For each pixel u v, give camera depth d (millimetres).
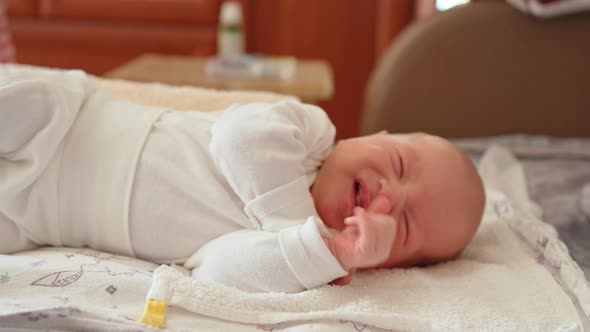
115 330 648
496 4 1723
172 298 722
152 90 1202
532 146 1622
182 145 905
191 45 2373
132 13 2338
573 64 1694
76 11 2338
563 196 1301
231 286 783
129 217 856
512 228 1067
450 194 933
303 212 839
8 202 814
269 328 727
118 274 759
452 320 766
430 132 1772
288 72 1904
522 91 1727
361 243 773
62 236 870
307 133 927
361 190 907
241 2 2375
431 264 977
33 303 677
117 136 896
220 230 861
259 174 828
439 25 1719
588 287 849
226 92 1226
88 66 2404
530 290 857
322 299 763
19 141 831
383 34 2369
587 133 1729
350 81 2523
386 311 768
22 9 2330
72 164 868
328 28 2461
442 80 1739
